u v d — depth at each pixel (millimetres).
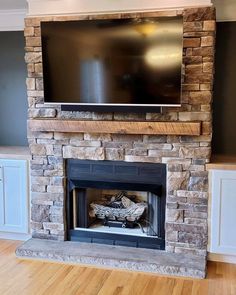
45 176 3666
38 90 3566
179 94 3152
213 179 3264
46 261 3420
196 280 3088
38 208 3723
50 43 3379
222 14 3609
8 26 4199
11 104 4340
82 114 3512
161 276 3160
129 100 3275
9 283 3039
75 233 3691
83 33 3289
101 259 3301
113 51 3244
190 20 3146
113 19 3203
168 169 3357
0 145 4379
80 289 2949
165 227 3441
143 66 3195
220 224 3299
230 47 3658
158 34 3119
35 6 3467
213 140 3799
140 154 3408
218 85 3727
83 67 3338
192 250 3389
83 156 3543
